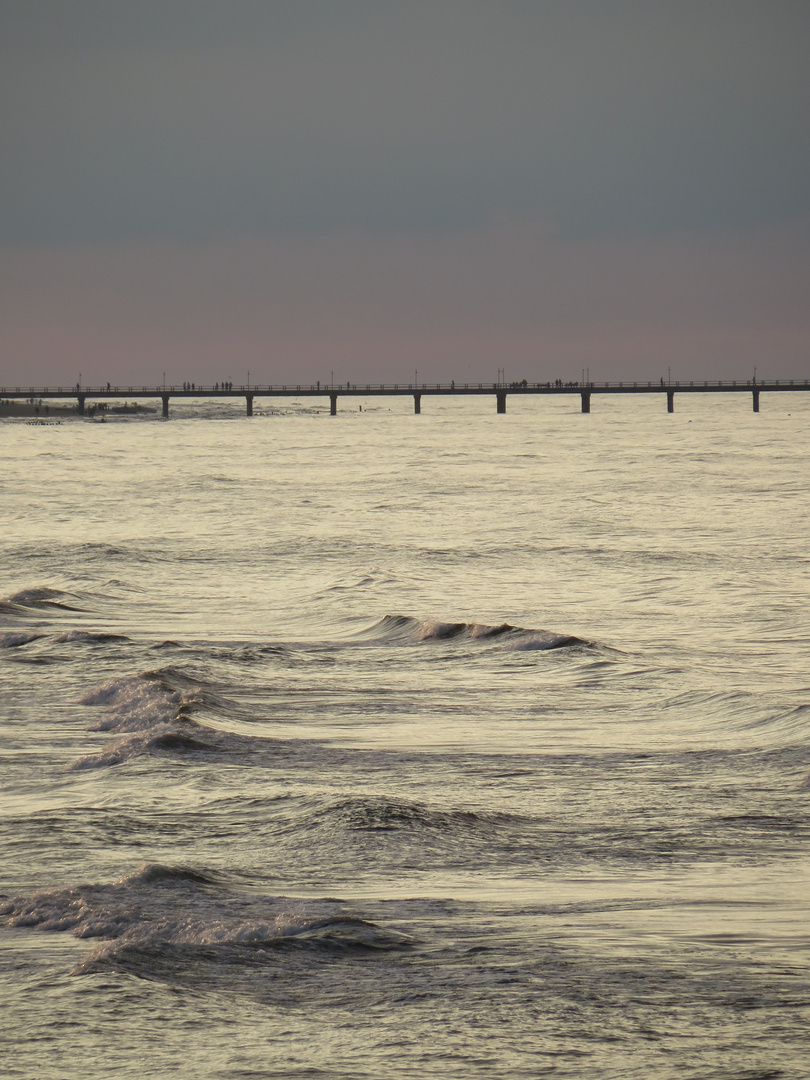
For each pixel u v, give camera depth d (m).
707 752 70.62
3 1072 24.86
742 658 107.81
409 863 46.59
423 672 99.75
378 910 39.09
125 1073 24.73
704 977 31.11
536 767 66.88
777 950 34.00
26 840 49.47
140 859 46.50
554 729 78.31
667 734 76.44
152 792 59.31
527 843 50.16
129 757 67.12
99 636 110.69
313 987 30.45
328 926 35.72
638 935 35.84
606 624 128.62
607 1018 27.86
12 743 71.75
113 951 32.94
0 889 42.09
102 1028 27.28
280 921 36.22
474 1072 24.61
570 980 30.83
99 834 50.56
